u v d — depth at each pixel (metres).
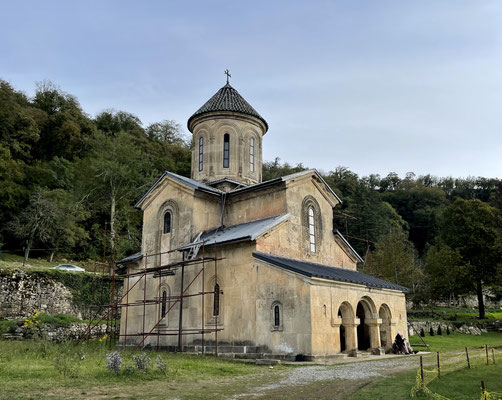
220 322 20.94
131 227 50.25
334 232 25.52
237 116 28.03
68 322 28.61
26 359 15.12
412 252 56.75
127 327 26.09
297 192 23.55
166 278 24.22
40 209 42.00
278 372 14.14
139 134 69.62
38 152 56.50
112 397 9.55
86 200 49.44
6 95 56.78
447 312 48.22
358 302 22.42
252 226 22.52
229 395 10.10
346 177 93.81
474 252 43.09
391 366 15.80
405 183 111.12
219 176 27.14
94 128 62.59
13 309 30.97
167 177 25.55
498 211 44.19
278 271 19.25
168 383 11.63
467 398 9.62
